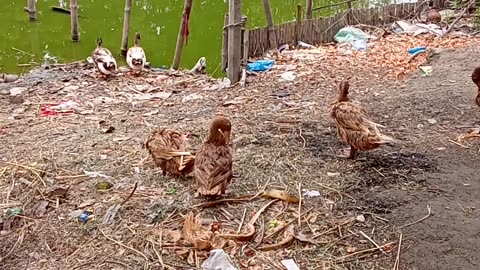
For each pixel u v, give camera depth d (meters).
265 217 2.13
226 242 1.96
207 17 6.73
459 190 2.34
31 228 2.09
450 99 3.46
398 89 3.78
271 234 2.02
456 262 1.88
